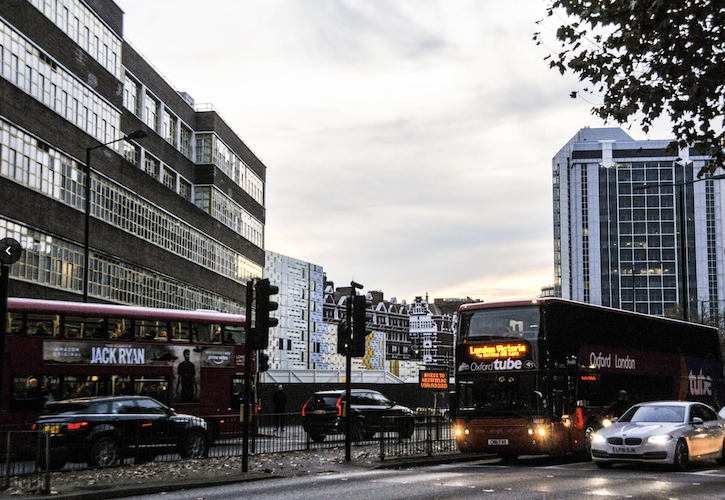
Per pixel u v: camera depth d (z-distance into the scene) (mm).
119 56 42906
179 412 25453
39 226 33844
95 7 39875
